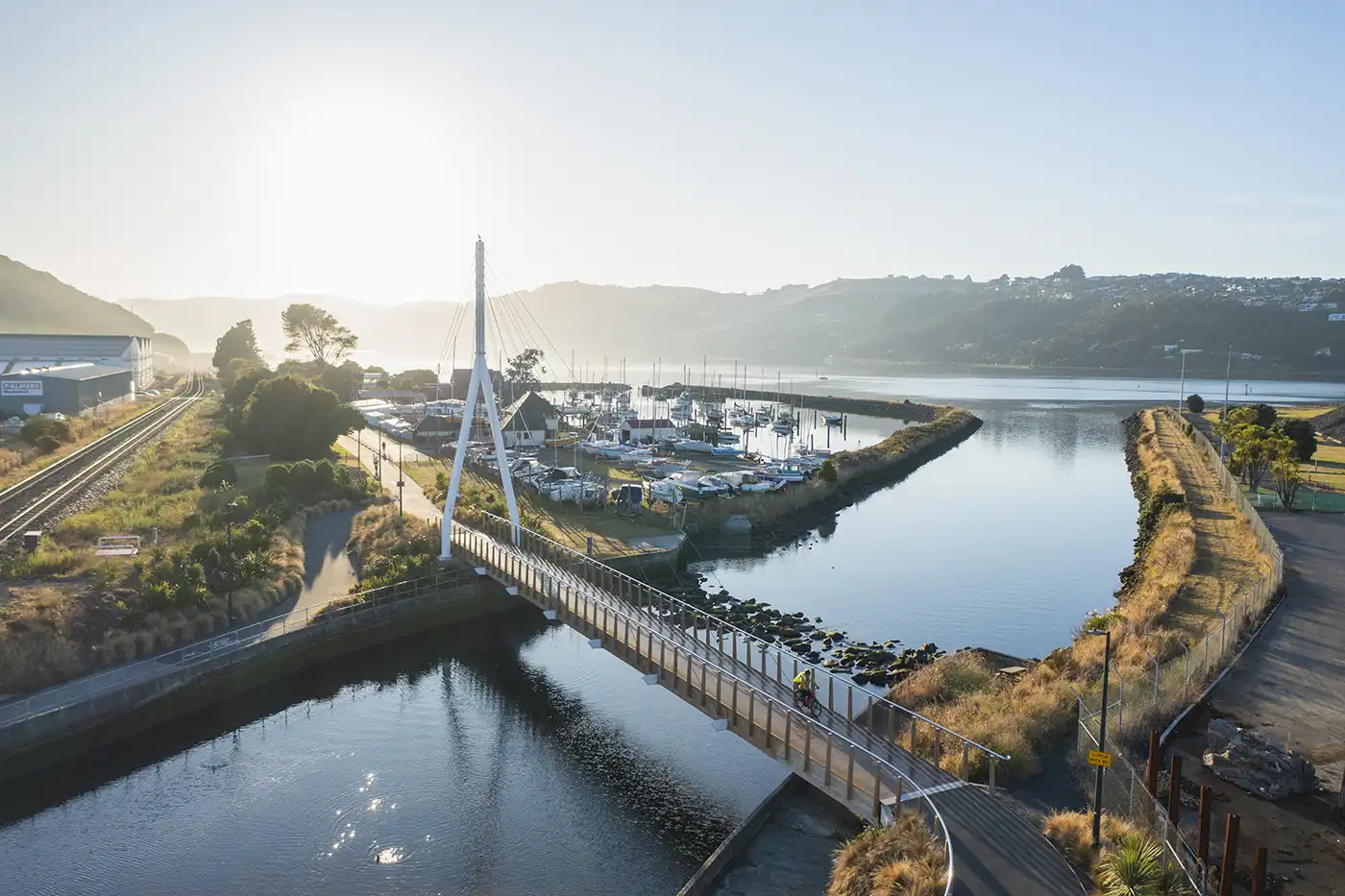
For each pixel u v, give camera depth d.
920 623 60.16
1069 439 169.88
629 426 144.88
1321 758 34.06
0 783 38.22
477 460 111.19
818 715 36.22
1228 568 61.53
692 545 77.75
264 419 103.38
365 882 32.38
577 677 51.53
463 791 38.75
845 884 26.69
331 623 52.88
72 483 81.38
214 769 40.56
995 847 26.19
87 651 45.78
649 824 36.44
